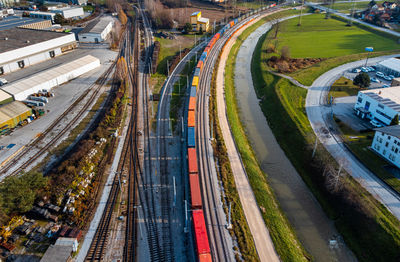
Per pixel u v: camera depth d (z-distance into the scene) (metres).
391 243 45.81
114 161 64.12
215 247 45.66
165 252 45.16
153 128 76.12
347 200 53.81
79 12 181.50
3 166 61.78
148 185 57.84
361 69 108.88
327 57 123.56
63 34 126.69
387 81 100.88
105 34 147.50
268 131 81.12
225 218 50.62
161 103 87.88
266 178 64.19
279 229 50.56
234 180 60.34
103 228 48.75
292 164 68.25
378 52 126.56
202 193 55.78
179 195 55.59
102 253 44.78
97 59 112.00
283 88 97.06
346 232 51.22
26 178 50.75
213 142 70.50
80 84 98.62
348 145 68.44
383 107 73.19
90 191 55.53
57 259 41.81
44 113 81.19
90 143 66.69
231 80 111.00
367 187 56.34
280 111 85.12
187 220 50.00
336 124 77.00
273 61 121.00
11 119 72.44
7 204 47.16
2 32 124.25
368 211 50.66
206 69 111.31
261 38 158.38
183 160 64.62
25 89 86.12
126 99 89.94
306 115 81.44
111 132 73.50
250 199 56.25
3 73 102.12
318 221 54.06
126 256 44.34
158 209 52.59
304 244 49.91
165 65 115.44
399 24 165.62
